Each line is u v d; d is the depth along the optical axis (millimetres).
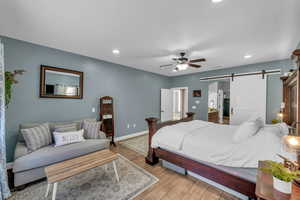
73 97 3205
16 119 2492
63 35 2307
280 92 3555
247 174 1566
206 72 4992
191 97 5473
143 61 3816
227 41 2445
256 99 3896
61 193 1802
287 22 1827
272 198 891
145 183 2023
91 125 2977
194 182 2051
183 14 1705
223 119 7801
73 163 1821
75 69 3234
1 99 1688
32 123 2592
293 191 889
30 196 1743
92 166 1763
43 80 2770
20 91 2525
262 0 1437
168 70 4980
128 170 2396
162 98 5770
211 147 1827
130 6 1565
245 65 4082
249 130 1767
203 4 1516
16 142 2480
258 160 1474
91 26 2018
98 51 3057
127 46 2740
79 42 2584
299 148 1042
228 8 1574
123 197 1735
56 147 2318
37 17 1798
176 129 2391
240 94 4180
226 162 1672
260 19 1773
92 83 3568
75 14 1732
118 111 4211
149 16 1757
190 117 3566
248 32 2121
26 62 2582
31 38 2434
